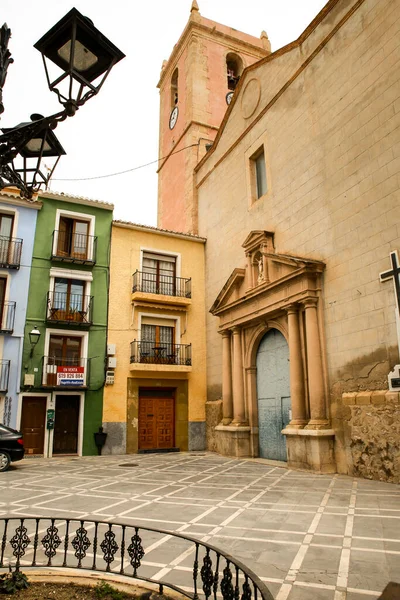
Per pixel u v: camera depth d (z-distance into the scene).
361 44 11.87
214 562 4.77
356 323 11.09
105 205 18.78
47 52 3.63
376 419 10.15
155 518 6.74
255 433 15.37
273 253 14.67
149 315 18.83
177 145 26.39
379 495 8.16
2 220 17.28
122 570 4.06
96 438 16.58
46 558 4.91
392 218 10.36
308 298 12.31
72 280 17.83
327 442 11.38
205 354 19.58
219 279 19.09
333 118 12.70
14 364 15.98
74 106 3.69
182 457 15.80
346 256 11.66
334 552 5.02
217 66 27.08
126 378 17.77
